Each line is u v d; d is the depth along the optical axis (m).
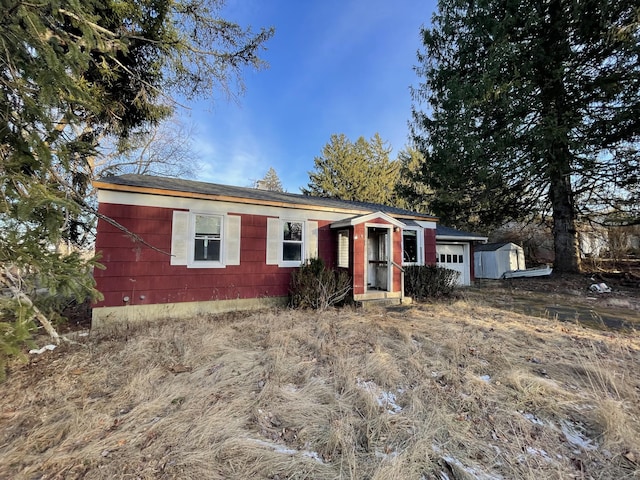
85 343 4.76
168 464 2.16
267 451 2.32
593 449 2.43
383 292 8.48
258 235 7.90
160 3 6.21
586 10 8.85
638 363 3.95
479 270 17.20
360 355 4.16
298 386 3.38
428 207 15.38
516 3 10.02
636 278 11.12
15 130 2.97
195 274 7.02
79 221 7.48
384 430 2.61
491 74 10.17
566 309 7.60
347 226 8.36
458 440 2.50
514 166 11.09
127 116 8.27
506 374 3.58
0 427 2.60
